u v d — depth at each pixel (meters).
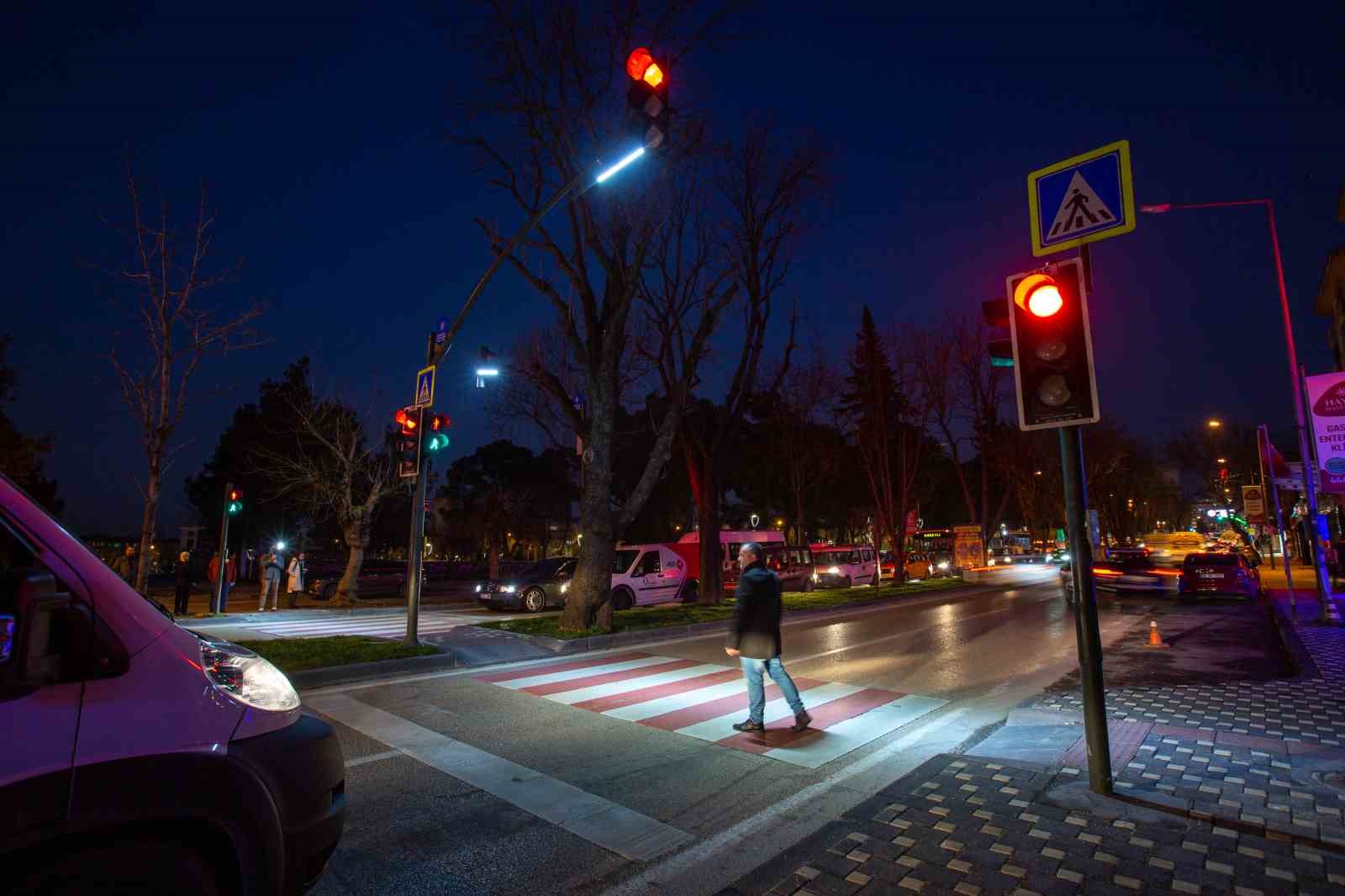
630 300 14.30
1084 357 4.54
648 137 7.00
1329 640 11.73
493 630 13.38
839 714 7.51
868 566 32.94
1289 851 3.71
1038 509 50.94
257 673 2.78
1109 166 4.60
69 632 2.14
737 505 51.19
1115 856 3.67
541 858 4.08
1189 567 21.14
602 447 14.13
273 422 32.53
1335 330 33.94
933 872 3.56
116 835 2.15
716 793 5.14
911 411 31.36
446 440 12.01
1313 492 14.86
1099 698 4.57
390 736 6.64
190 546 20.00
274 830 2.45
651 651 12.23
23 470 20.80
